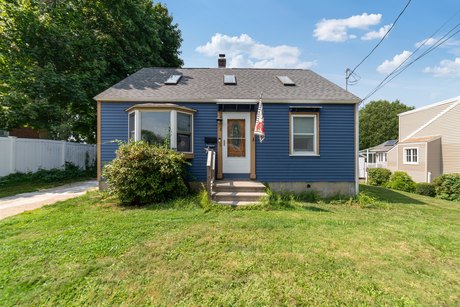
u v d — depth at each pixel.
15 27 9.77
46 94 10.20
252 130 7.60
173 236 3.72
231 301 2.31
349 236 3.94
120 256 3.10
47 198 6.66
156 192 5.80
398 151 17.70
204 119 7.52
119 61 12.27
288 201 6.31
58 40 10.27
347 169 7.60
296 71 10.17
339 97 7.57
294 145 7.65
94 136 15.30
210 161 6.03
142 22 13.48
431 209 6.46
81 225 4.19
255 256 3.15
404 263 3.06
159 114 6.94
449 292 2.49
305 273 2.77
